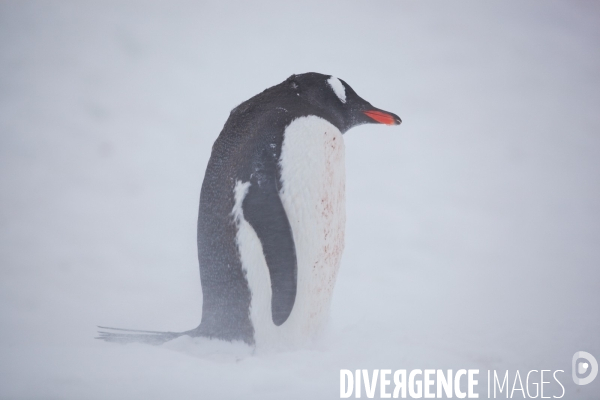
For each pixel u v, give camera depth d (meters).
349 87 16.89
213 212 15.15
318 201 15.05
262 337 14.74
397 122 16.94
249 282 14.59
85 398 10.37
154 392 10.75
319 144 15.14
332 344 15.20
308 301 15.20
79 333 18.12
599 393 11.70
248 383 11.42
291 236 14.24
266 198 14.34
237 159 14.89
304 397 10.84
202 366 12.36
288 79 16.34
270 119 15.08
